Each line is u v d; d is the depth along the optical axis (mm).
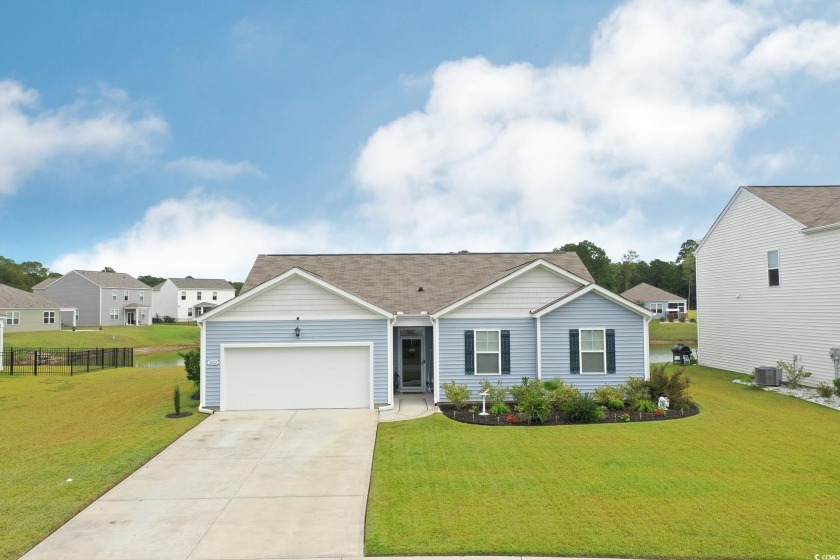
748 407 15461
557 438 12172
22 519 7973
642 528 7348
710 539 7000
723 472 9648
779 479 9258
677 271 93500
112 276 66812
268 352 16219
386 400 16156
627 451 11031
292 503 8578
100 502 8688
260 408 16047
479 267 21953
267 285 16078
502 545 6891
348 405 16141
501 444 11727
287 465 10555
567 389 15172
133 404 17203
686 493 8617
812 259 18625
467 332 16766
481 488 8984
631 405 15406
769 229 21016
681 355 27734
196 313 77312
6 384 22375
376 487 9164
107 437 12805
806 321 18906
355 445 11930
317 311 16281
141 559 6770
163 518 8031
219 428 13688
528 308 16891
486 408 15617
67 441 12438
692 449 11141
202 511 8289
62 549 7047
